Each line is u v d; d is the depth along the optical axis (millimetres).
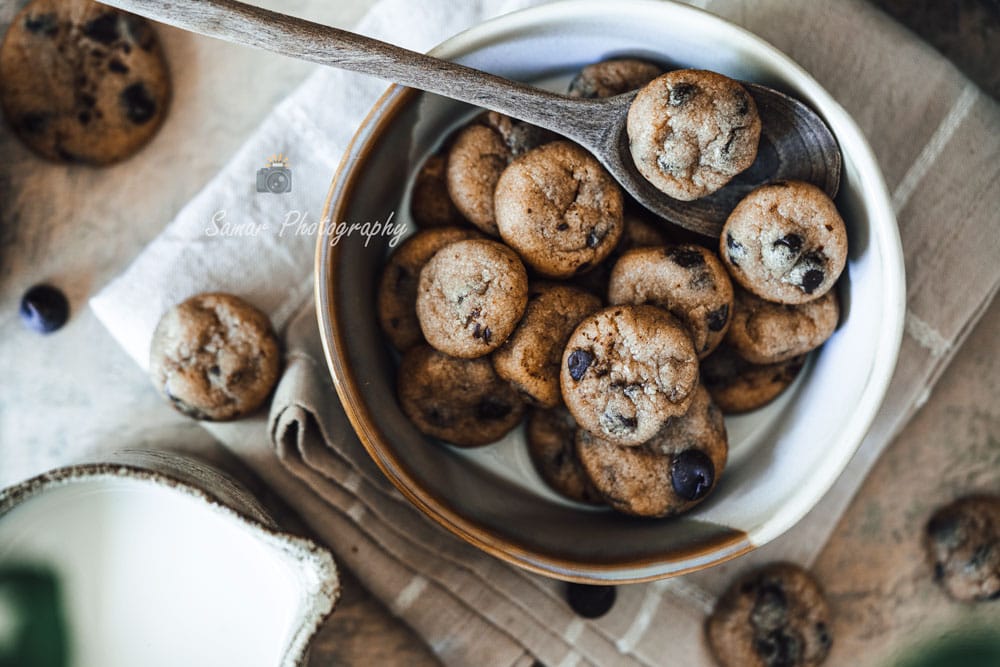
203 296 403
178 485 349
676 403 354
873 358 356
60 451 424
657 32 363
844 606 430
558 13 358
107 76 412
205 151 430
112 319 412
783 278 357
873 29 405
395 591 409
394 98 353
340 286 356
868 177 353
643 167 355
